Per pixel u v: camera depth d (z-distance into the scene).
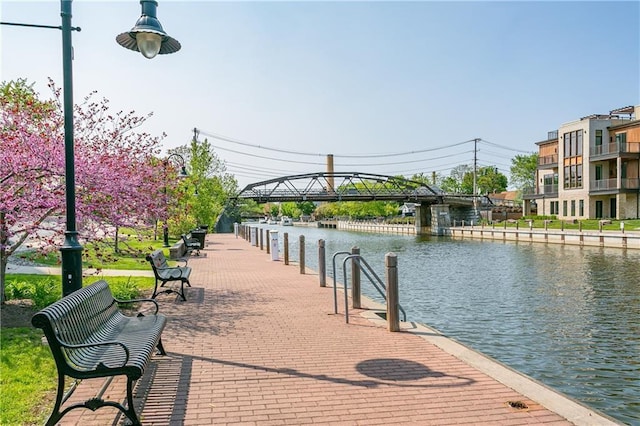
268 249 24.73
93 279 12.64
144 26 7.37
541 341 12.25
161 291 11.09
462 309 16.41
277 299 11.04
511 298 18.56
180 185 25.50
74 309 4.82
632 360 10.66
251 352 6.75
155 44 7.54
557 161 63.03
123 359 4.48
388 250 43.81
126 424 4.34
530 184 95.44
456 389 5.28
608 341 12.23
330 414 4.64
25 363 5.91
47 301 9.02
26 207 8.59
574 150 56.81
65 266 6.80
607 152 53.28
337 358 6.46
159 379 5.61
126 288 11.05
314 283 13.70
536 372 9.91
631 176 52.16
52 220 9.55
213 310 9.75
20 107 9.35
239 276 15.23
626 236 38.25
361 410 4.73
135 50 8.00
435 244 51.78
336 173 73.56
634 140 51.75
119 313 6.53
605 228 46.31
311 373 5.84
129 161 11.07
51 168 8.61
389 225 88.50
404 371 5.91
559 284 22.08
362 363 6.24
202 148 45.69
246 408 4.79
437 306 16.97
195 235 27.69
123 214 10.26
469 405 4.84
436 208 73.38
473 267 29.34
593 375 9.71
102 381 5.43
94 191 9.49
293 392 5.22
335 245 50.91
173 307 10.04
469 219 78.44
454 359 6.40
